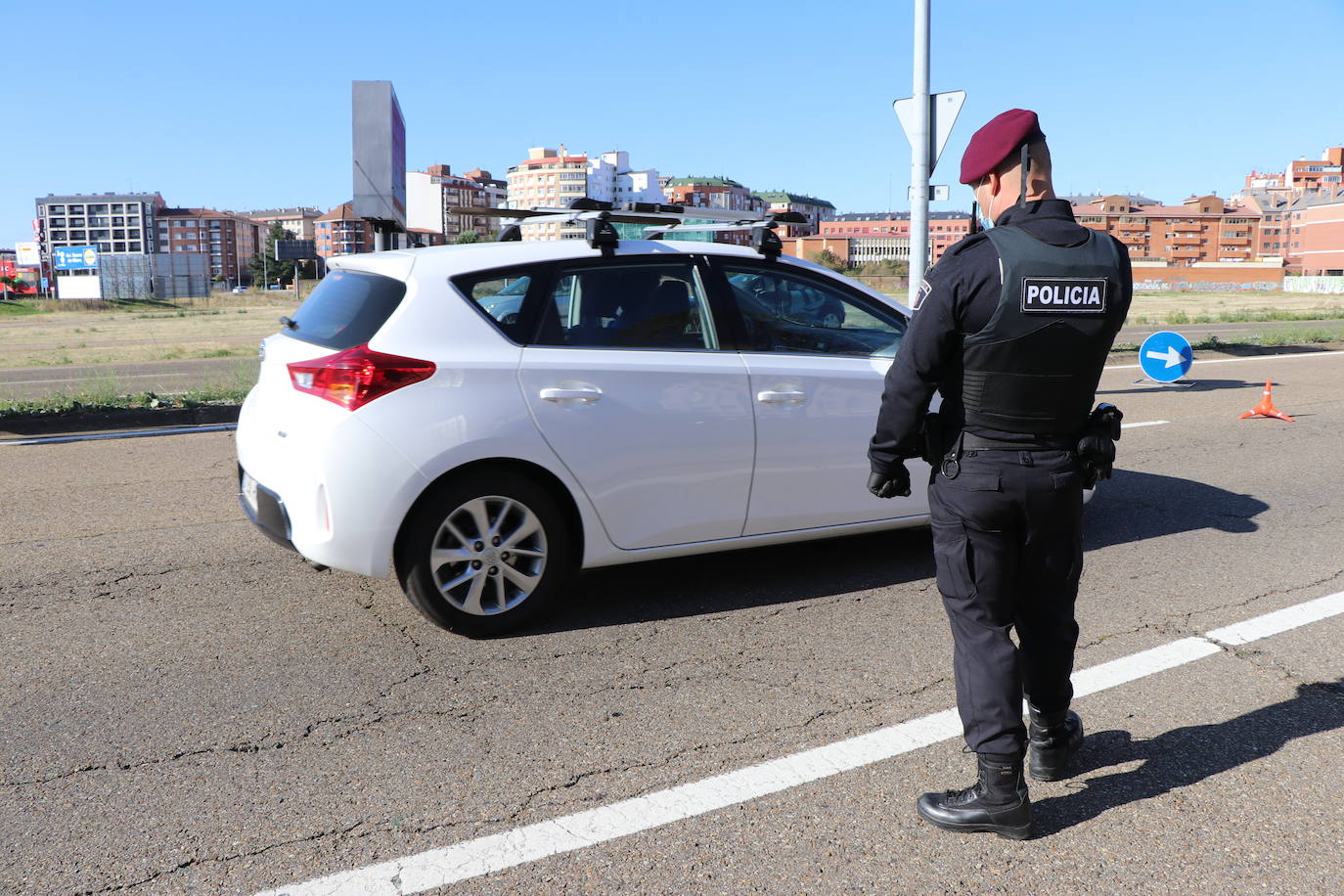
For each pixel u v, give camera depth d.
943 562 2.46
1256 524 5.60
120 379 15.45
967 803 2.48
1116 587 4.52
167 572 4.71
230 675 3.52
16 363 20.55
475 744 3.00
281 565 4.83
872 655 3.69
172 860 2.40
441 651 3.74
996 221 2.38
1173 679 3.47
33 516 5.79
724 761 2.89
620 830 2.53
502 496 3.79
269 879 2.32
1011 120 2.35
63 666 3.60
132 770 2.84
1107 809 2.63
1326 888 2.28
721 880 2.31
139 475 7.00
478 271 3.86
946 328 2.30
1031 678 2.64
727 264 4.30
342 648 3.79
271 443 3.87
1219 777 2.79
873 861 2.38
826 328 4.46
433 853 2.42
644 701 3.30
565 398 3.82
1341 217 156.62
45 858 2.41
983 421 2.35
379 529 3.62
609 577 4.63
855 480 4.45
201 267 103.25
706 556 4.98
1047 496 2.35
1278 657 3.65
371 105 10.42
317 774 2.82
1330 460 7.49
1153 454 7.76
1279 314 36.81
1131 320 33.41
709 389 4.09
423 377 3.63
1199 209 186.12
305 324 4.08
